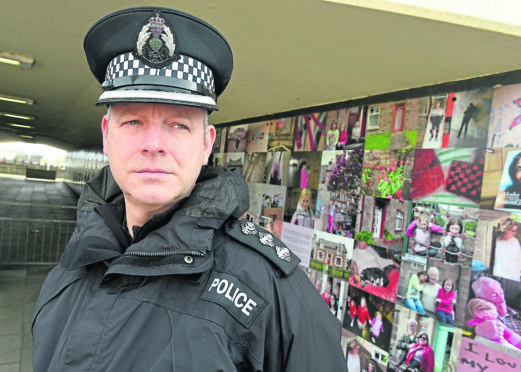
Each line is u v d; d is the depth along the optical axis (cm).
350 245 243
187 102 81
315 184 280
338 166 259
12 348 338
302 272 98
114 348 79
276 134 335
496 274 163
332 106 268
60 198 1800
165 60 85
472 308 170
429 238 193
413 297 198
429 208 194
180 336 78
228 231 96
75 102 500
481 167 172
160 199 82
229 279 85
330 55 185
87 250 97
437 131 193
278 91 273
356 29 150
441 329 183
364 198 236
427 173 197
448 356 178
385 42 157
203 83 90
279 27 162
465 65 165
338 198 257
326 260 263
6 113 788
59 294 101
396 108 217
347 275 243
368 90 227
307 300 90
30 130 1379
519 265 155
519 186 157
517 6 132
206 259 83
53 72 332
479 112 174
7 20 207
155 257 84
